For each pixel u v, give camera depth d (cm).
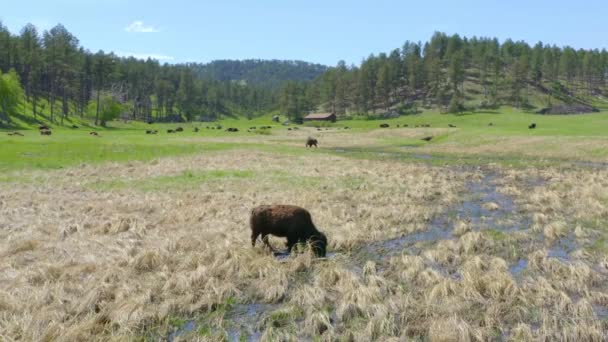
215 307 988
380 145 6475
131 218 1708
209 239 1465
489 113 13488
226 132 9619
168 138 6950
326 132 9919
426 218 1812
